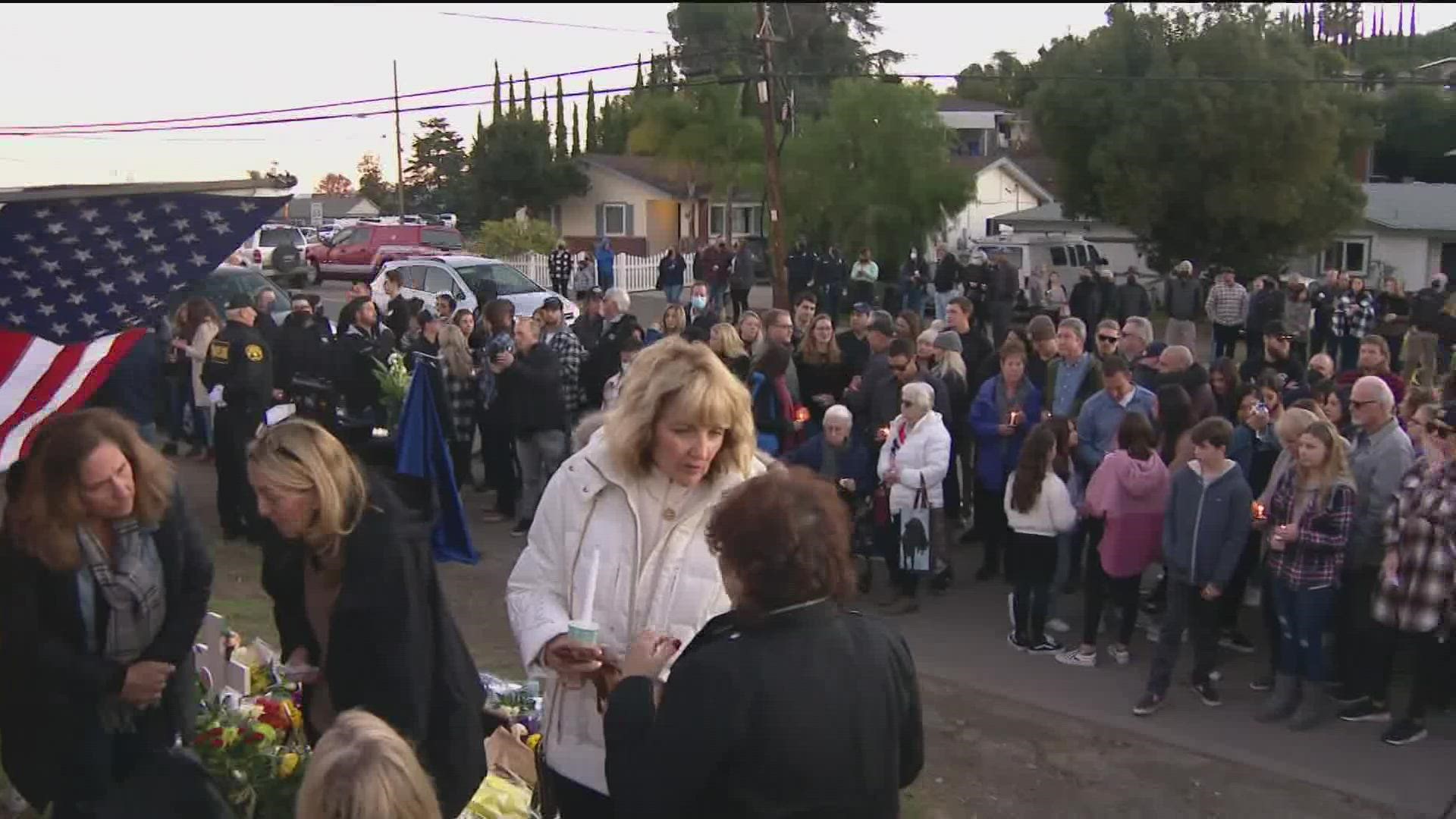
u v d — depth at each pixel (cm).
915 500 804
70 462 331
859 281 2711
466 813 385
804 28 2775
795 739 227
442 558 913
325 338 1083
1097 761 596
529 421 957
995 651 750
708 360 302
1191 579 642
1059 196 3369
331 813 260
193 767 369
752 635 236
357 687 310
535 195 4106
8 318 528
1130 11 3088
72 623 343
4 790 437
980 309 2338
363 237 3406
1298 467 633
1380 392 638
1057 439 769
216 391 921
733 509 245
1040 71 3216
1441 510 591
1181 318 2202
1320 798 557
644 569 311
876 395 871
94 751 350
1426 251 2839
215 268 557
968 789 567
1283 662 638
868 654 241
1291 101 2838
